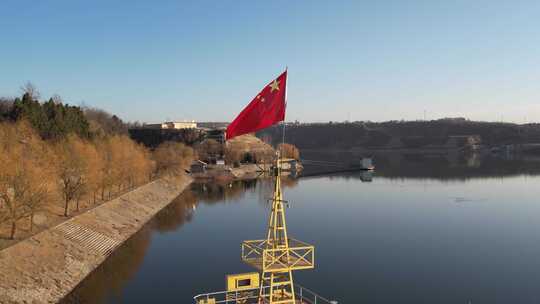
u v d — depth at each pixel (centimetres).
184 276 7294
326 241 9512
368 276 7244
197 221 11756
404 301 6188
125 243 9331
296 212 12888
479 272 7469
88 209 9962
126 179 13725
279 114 2934
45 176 7750
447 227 10812
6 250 6412
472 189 17412
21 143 9731
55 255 7138
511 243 9312
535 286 6781
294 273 7381
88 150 10506
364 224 11181
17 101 13600
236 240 9669
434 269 7606
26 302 5700
